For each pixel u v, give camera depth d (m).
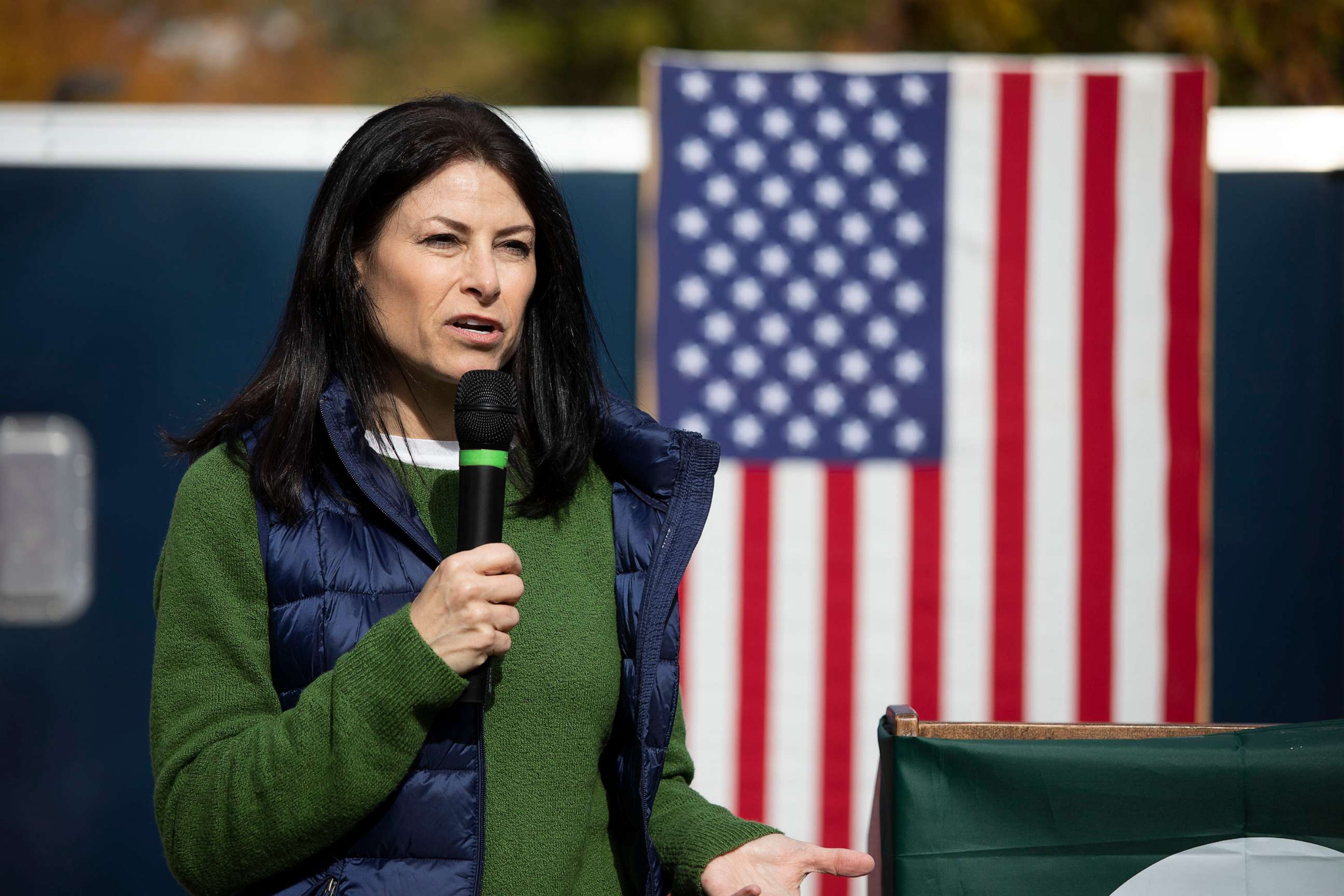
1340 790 5.60
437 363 5.39
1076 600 11.60
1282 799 5.61
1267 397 11.88
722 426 11.65
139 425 12.00
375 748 4.74
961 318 11.72
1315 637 11.80
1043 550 11.62
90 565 11.97
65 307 11.99
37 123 12.04
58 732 11.88
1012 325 11.72
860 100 11.80
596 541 5.75
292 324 5.52
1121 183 11.73
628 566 5.73
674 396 11.62
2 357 11.95
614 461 5.94
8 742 11.87
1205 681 11.55
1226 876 5.57
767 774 11.55
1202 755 5.62
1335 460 11.87
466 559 4.86
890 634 11.62
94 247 12.02
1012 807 5.61
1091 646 11.59
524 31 41.25
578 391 5.84
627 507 5.85
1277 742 5.64
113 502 11.97
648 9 39.88
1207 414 11.67
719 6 38.53
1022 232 11.75
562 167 11.87
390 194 5.39
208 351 12.02
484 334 5.41
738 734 11.56
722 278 11.70
